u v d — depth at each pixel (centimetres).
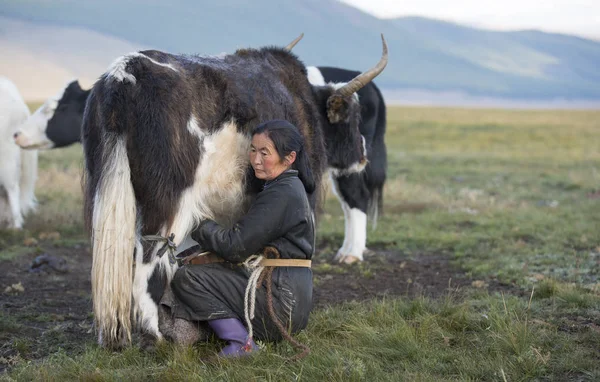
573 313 492
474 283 607
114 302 374
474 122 4681
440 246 815
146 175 380
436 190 1372
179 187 387
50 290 600
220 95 417
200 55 464
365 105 760
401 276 662
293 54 548
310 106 528
